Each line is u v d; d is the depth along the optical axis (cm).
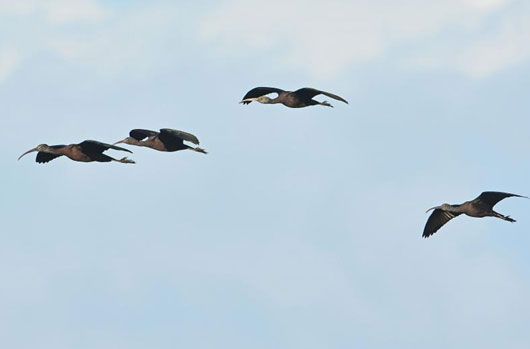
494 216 5122
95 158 5394
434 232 5253
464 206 5147
